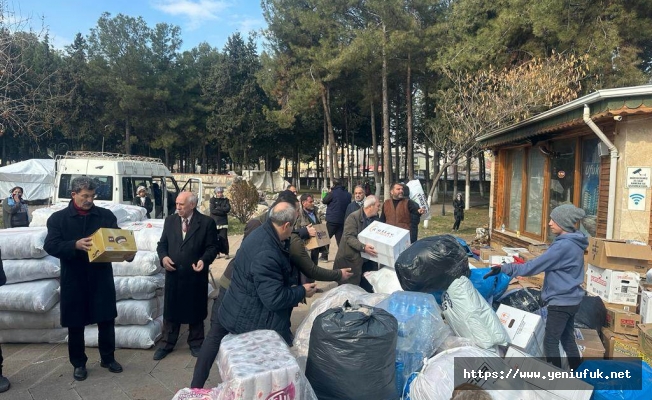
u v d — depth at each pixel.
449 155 17.17
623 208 5.92
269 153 41.22
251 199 16.80
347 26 22.25
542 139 8.18
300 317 5.88
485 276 4.09
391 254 4.49
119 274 4.79
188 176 23.11
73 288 3.91
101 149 41.94
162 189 12.54
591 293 4.99
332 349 2.80
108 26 33.81
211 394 2.63
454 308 3.45
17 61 13.26
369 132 40.75
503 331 3.37
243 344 2.78
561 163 7.90
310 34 25.36
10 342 4.80
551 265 3.62
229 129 36.31
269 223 3.28
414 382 2.93
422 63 22.30
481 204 29.31
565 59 13.51
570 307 3.59
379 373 2.80
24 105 12.93
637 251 4.56
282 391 2.42
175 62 37.25
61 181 10.33
